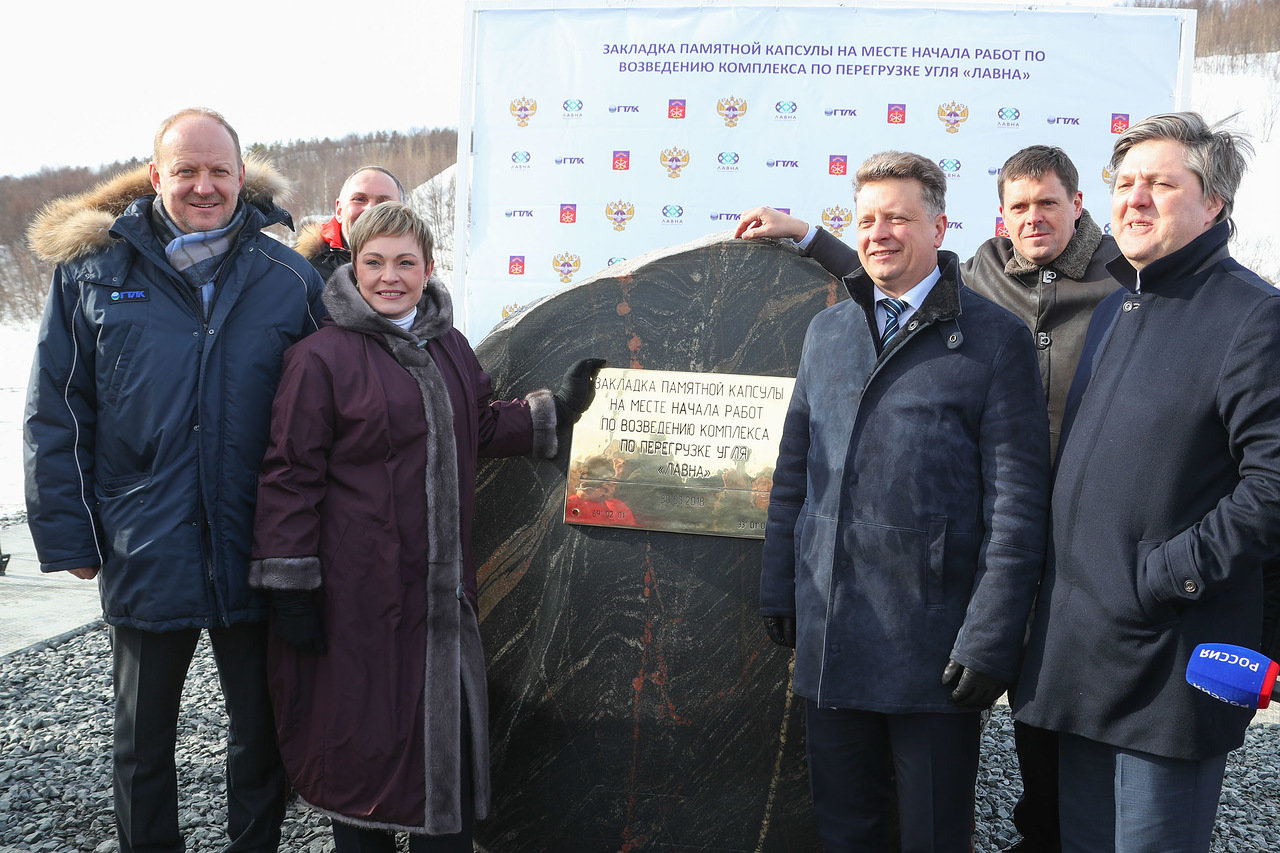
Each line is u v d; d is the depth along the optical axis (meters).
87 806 3.22
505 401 2.74
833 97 4.95
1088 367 2.12
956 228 4.97
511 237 5.14
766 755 2.62
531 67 5.08
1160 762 1.84
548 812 2.72
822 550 2.18
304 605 2.21
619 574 2.71
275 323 2.48
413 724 2.23
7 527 7.93
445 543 2.30
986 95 4.90
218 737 3.88
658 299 2.76
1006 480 2.05
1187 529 1.81
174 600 2.36
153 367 2.36
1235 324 1.79
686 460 2.68
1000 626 2.00
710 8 4.95
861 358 2.20
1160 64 4.84
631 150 5.05
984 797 3.46
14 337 29.33
